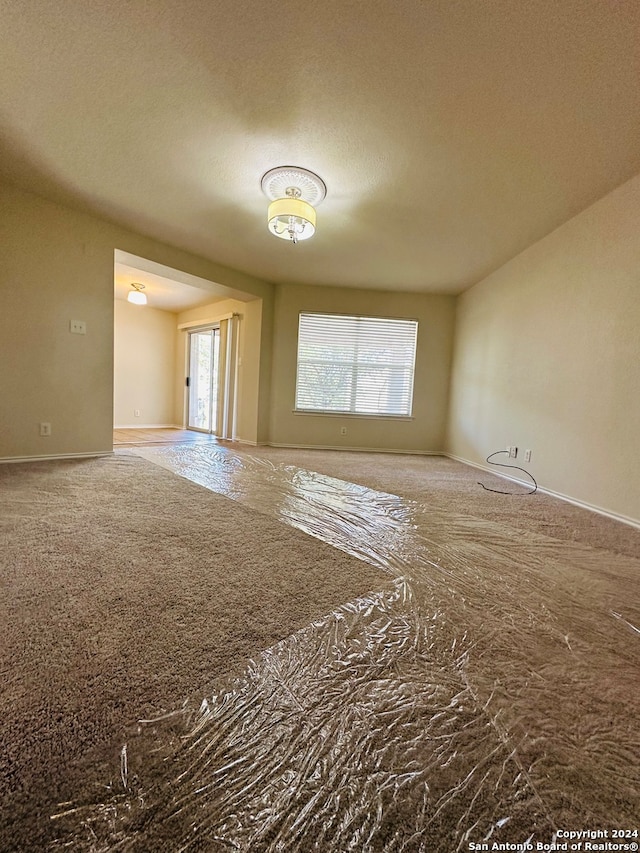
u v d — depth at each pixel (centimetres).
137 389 658
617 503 243
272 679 93
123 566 146
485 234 323
